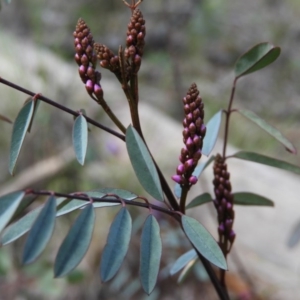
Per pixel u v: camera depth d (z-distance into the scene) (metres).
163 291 0.84
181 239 0.75
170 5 2.17
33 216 0.33
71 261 0.29
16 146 0.34
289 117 1.78
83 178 1.10
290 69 2.05
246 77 1.99
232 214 0.41
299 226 0.54
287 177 0.96
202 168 0.43
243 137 1.49
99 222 0.95
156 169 0.35
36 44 1.67
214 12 2.31
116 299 0.85
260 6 2.52
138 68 0.35
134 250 0.87
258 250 0.82
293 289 0.76
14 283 0.84
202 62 2.12
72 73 1.43
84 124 0.35
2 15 2.25
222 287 0.41
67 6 2.43
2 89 1.35
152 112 1.25
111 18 2.46
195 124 0.35
